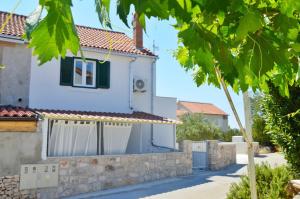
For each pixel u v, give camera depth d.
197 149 25.19
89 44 18.95
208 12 1.47
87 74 19.09
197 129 42.56
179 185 16.92
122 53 19.91
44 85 17.70
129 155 17.38
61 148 15.80
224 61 1.72
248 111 4.07
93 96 19.17
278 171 9.09
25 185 13.97
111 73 19.89
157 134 21.88
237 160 28.59
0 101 16.59
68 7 1.45
